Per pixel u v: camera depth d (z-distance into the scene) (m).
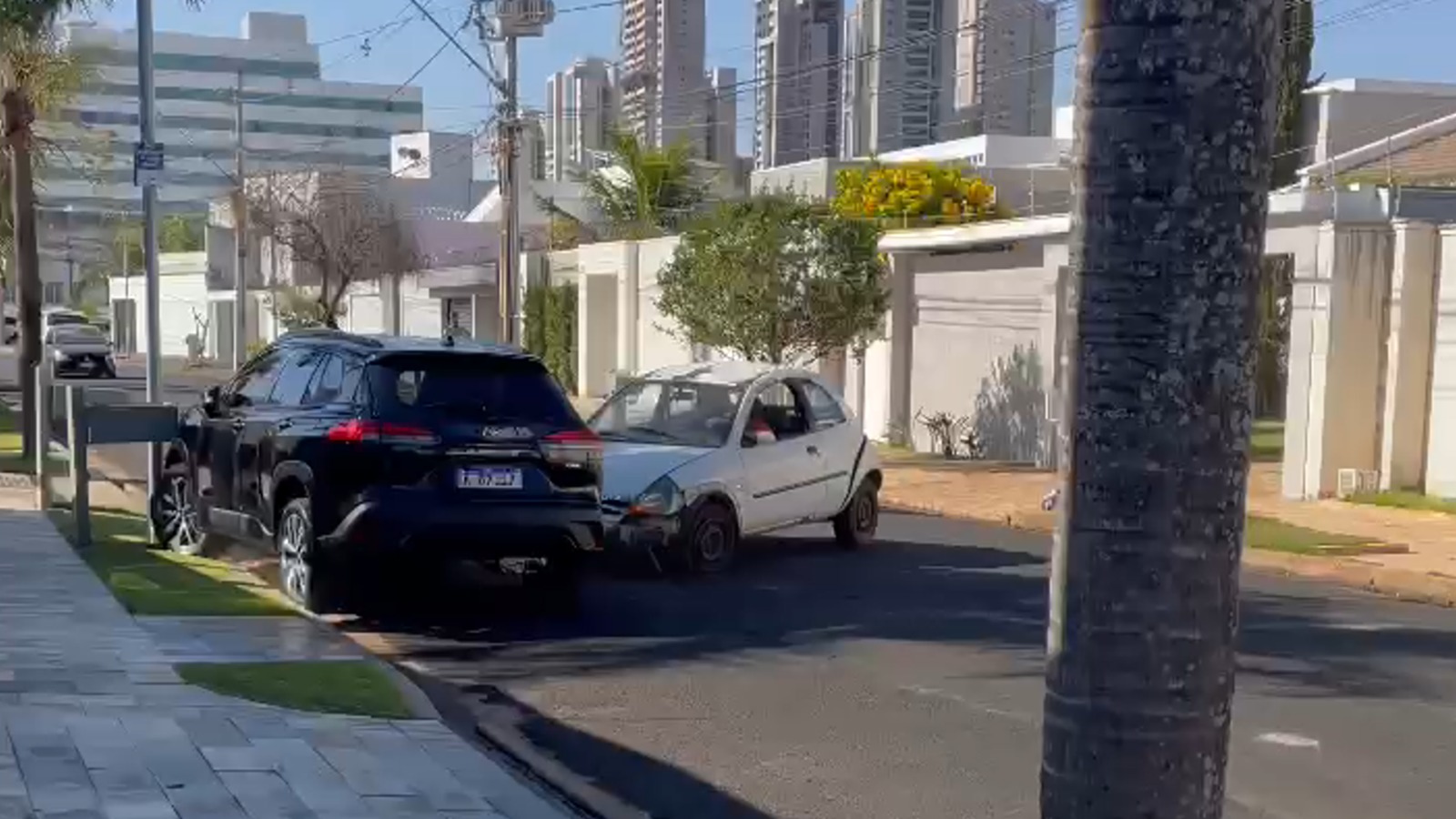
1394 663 9.55
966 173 36.41
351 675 8.34
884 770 7.06
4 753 6.44
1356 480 18.08
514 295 26.27
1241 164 2.73
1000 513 17.41
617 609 11.12
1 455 21.34
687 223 31.11
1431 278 17.92
